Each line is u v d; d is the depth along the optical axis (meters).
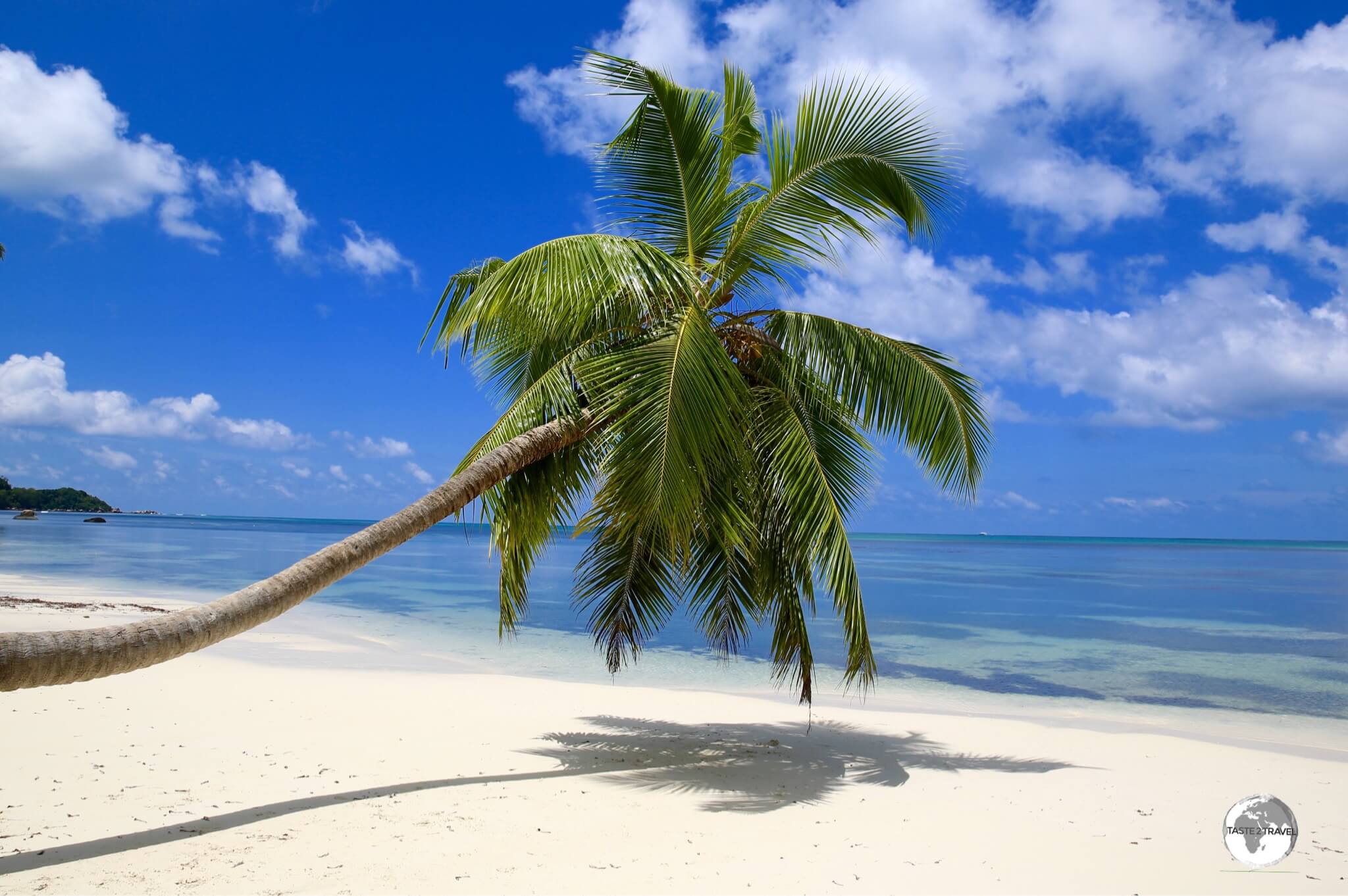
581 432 7.21
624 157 7.96
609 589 8.96
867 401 7.95
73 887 4.49
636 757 8.17
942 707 11.95
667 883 4.95
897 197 7.65
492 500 7.38
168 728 8.37
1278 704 12.33
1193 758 8.73
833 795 7.03
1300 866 5.61
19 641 3.93
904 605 28.62
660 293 7.21
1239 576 49.16
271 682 11.24
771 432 7.33
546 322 6.79
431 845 5.43
